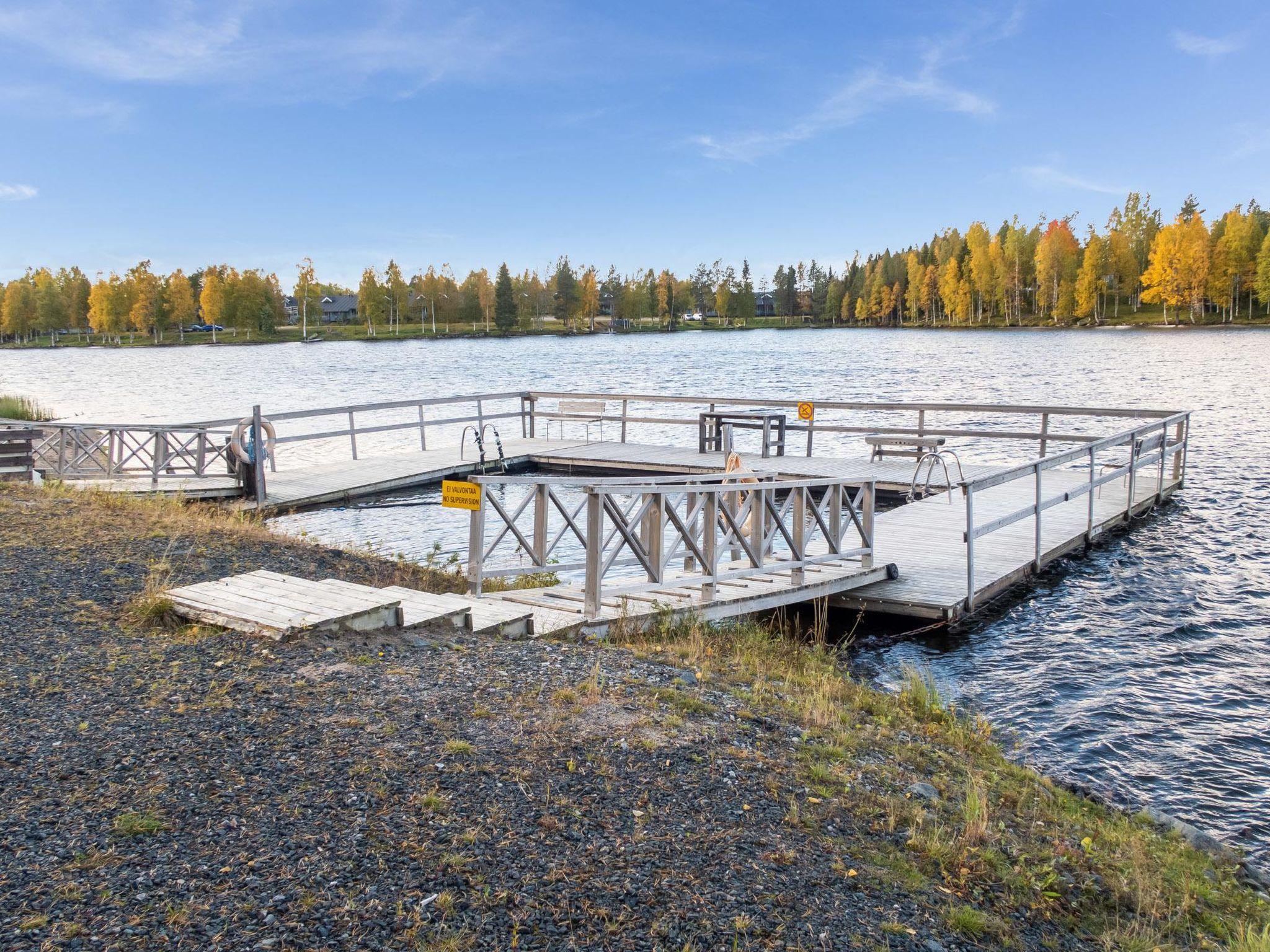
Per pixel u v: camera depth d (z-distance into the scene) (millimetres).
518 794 4207
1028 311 130375
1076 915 4047
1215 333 87000
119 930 3047
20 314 141250
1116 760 6551
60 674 5340
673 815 4195
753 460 18719
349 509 14781
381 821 3855
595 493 7512
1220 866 5082
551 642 6941
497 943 3182
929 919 3717
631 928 3350
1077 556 12250
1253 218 106938
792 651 8188
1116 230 119938
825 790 4699
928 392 38656
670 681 6121
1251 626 9422
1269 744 6793
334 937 3117
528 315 154250
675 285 165500
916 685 7289
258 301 137250
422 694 5324
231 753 4395
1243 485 16969
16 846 3496
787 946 3363
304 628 6070
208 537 9695
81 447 14953
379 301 143875
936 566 10906
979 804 4754
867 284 155375
